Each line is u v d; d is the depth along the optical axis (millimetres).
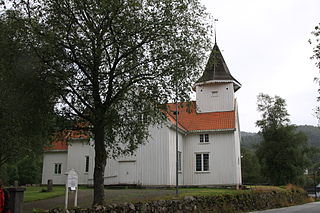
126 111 17484
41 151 28641
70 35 14766
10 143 24203
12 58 13758
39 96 14445
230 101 36688
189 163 34500
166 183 29938
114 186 31000
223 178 33031
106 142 18891
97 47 14703
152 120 19141
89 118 16312
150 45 15766
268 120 47594
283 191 31938
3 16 14047
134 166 31125
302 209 25734
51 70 14680
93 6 14320
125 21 14508
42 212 11383
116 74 15852
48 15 14539
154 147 30922
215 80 36938
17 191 11117
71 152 37031
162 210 16281
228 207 21266
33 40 13781
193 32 16125
